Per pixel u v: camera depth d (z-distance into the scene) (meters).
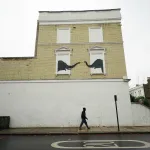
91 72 17.75
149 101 20.14
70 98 17.14
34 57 18.30
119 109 16.75
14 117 16.86
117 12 19.52
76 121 16.61
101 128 14.99
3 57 18.36
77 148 7.73
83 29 19.17
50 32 19.08
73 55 18.28
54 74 17.80
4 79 17.80
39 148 7.77
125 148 7.61
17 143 9.05
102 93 17.14
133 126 16.30
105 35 18.84
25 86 17.59
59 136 11.64
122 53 18.19
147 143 8.73
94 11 19.67
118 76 17.55
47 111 16.94
